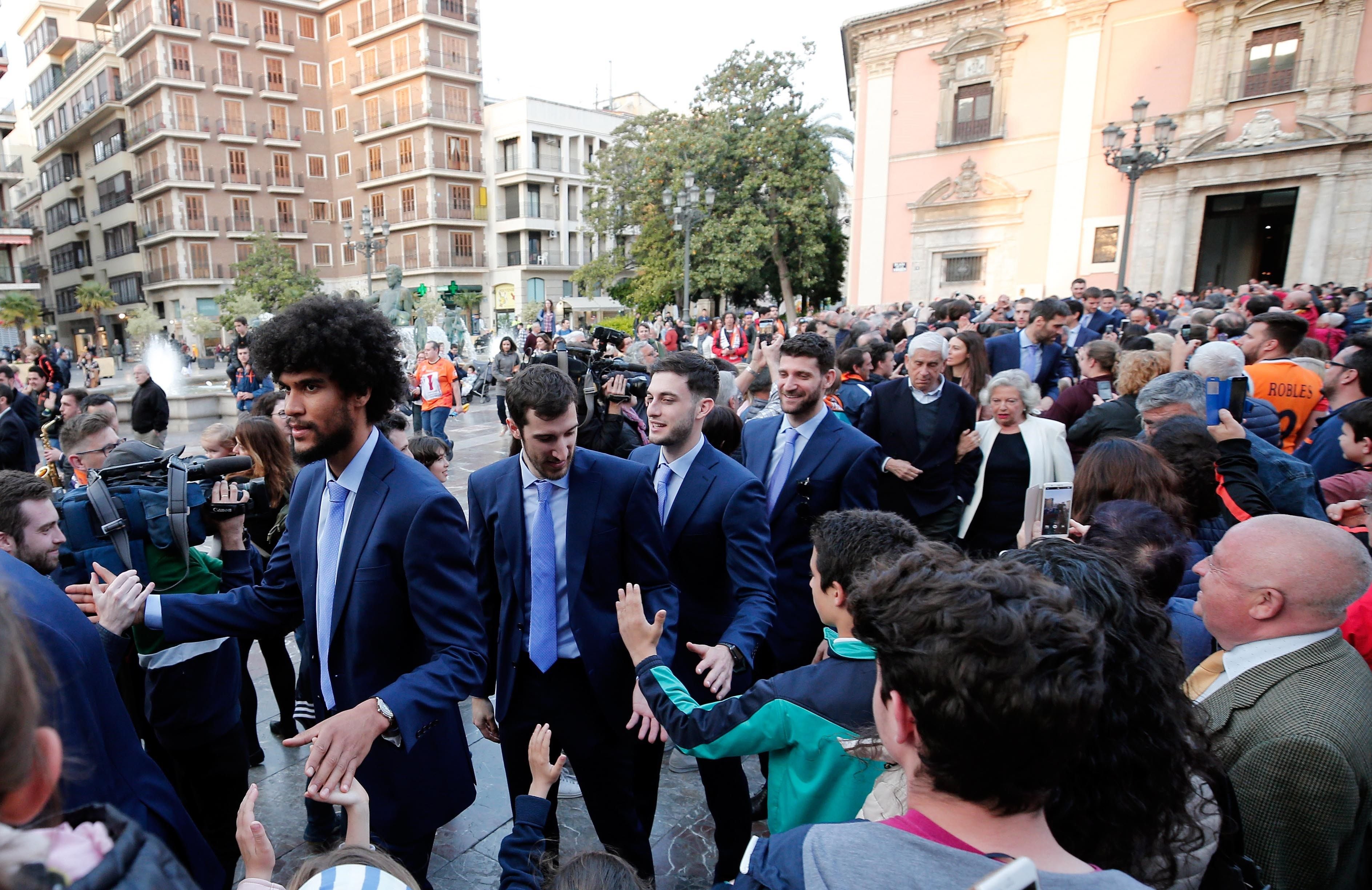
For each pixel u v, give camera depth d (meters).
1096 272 19.36
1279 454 2.58
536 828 1.57
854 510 1.63
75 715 1.06
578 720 2.10
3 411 6.08
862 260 22.91
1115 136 13.45
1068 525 2.13
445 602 1.63
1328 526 1.45
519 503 2.10
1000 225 20.52
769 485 2.89
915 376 3.71
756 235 22.08
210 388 11.98
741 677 2.21
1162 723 1.03
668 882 2.39
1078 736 0.78
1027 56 19.64
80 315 42.41
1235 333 5.42
